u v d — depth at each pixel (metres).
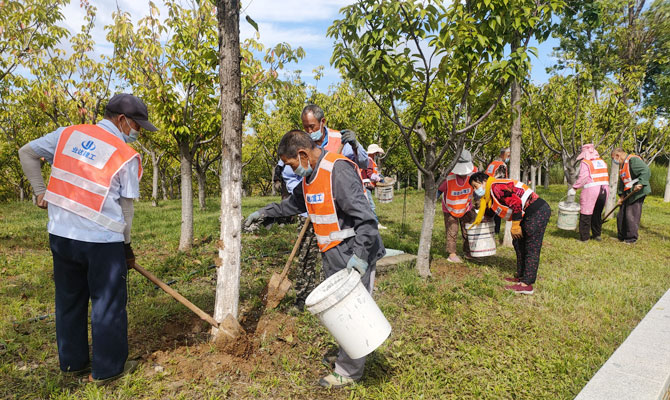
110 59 6.47
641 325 3.33
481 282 5.11
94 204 2.52
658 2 11.34
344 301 2.42
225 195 3.03
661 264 6.29
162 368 2.87
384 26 4.22
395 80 4.52
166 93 6.02
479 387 2.81
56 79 6.43
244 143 25.39
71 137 2.58
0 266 5.15
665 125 15.22
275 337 3.38
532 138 18.73
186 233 6.45
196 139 6.62
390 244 6.93
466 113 5.43
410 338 3.54
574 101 8.53
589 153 7.97
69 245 2.51
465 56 4.31
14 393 2.53
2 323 3.40
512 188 4.69
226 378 2.79
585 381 2.87
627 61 11.59
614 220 10.57
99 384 2.64
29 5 6.23
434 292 4.65
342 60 4.57
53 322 3.55
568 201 7.83
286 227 8.48
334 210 2.60
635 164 7.75
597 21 7.53
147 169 28.94
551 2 4.94
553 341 3.54
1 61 6.29
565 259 6.44
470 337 3.59
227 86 2.96
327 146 3.88
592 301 4.50
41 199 2.62
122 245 2.67
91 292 2.59
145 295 4.25
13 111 12.32
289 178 4.09
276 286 3.39
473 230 5.61
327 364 3.04
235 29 2.95
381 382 2.84
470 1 4.49
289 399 2.60
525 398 2.72
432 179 5.11
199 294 4.37
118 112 2.72
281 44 5.07
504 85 4.71
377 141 18.00
